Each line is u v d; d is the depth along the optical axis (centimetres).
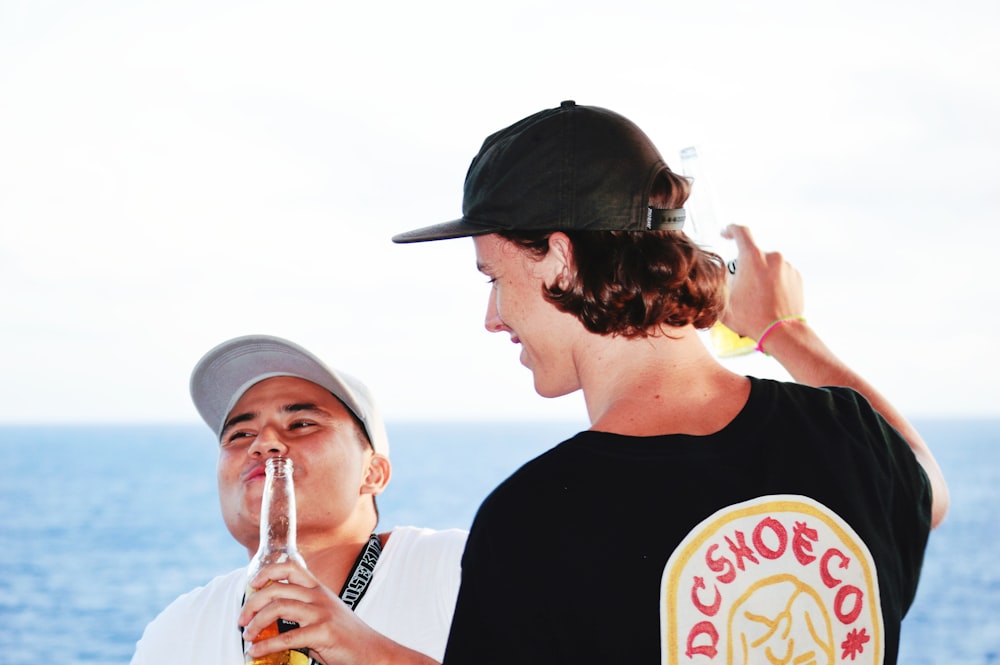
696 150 208
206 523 4353
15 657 2145
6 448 9962
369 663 161
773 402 150
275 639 158
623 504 137
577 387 164
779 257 196
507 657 138
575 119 156
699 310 153
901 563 151
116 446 10438
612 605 134
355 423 267
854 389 172
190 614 255
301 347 257
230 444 263
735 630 134
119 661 2102
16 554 3644
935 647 1980
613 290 148
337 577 255
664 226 153
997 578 2739
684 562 135
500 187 157
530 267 157
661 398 148
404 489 5256
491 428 13625
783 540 138
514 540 139
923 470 159
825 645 138
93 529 4222
